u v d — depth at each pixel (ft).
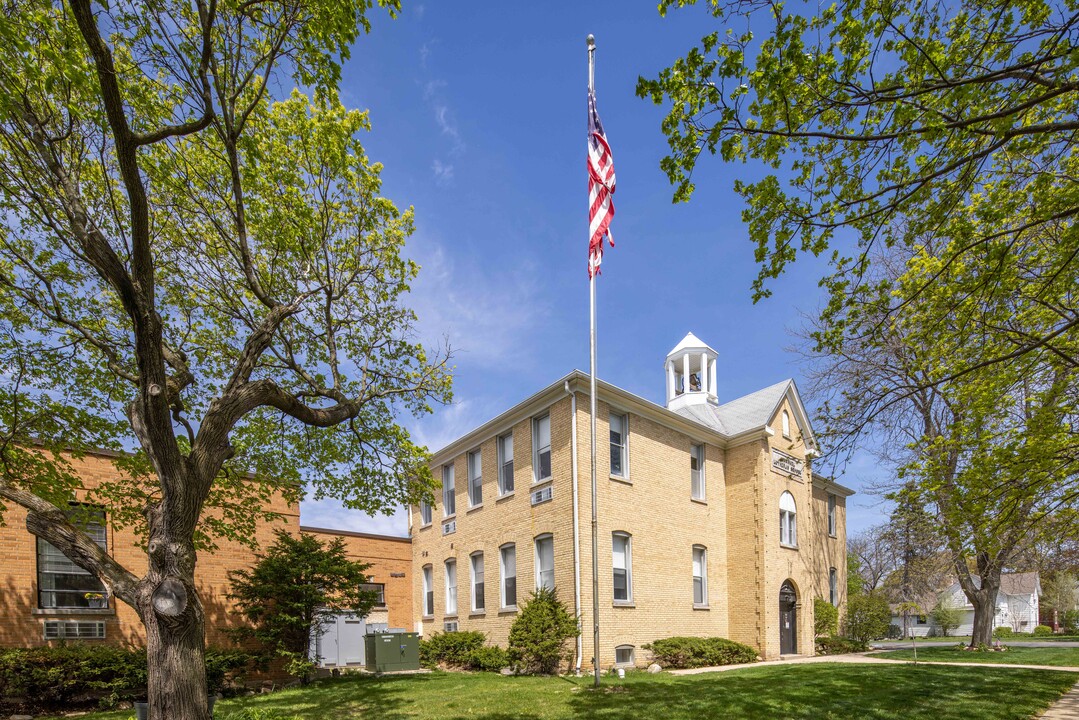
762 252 26.76
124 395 39.14
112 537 53.16
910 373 38.81
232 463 42.65
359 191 37.29
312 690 47.85
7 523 47.91
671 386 89.25
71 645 48.16
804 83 22.41
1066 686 40.06
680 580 66.03
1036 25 22.17
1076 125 19.81
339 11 24.18
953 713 31.60
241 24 25.89
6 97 23.30
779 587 71.67
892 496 41.83
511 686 45.62
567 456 59.82
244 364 28.43
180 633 21.94
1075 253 25.95
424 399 43.32
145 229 22.09
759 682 43.04
